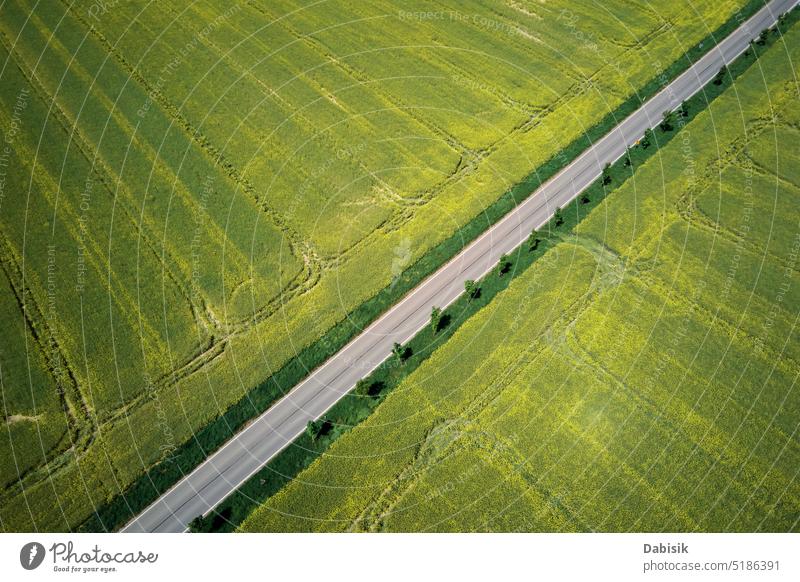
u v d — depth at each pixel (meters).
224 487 40.81
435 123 61.47
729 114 63.94
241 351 46.78
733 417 44.19
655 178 58.25
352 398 44.81
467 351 46.97
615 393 45.06
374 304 49.53
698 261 52.69
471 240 53.47
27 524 38.91
